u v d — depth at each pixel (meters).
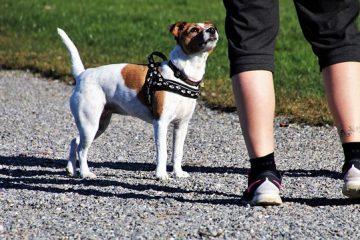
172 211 8.46
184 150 13.00
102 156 12.52
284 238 7.45
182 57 10.50
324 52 8.00
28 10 33.81
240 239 7.43
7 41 26.95
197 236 7.54
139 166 11.75
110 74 10.98
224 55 23.28
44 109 17.25
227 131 14.71
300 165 11.66
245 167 11.55
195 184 10.20
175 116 10.69
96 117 10.91
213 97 17.69
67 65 22.23
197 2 35.59
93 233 7.72
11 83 20.73
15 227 8.00
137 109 10.88
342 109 8.00
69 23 30.14
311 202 8.81
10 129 15.02
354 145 8.06
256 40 7.86
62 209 8.71
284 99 16.91
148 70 10.71
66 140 14.05
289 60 22.03
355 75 7.96
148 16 31.39
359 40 8.03
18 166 11.80
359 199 8.59
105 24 29.70
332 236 7.51
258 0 7.84
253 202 8.30
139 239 7.47
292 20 29.59
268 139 8.05
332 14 7.94
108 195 9.39
